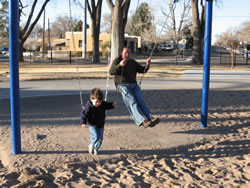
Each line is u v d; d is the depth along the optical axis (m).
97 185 4.13
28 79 15.91
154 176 4.43
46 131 6.50
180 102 9.78
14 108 5.10
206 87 6.97
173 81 16.08
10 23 4.97
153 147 5.72
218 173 4.52
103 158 5.09
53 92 11.62
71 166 4.73
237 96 11.16
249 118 8.02
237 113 8.53
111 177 4.39
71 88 12.88
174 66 27.55
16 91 5.08
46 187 4.03
